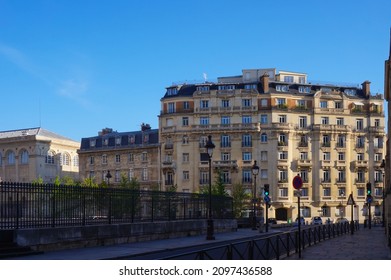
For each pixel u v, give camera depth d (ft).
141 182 325.62
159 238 107.55
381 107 325.21
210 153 110.83
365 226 214.28
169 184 316.60
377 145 323.37
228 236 124.57
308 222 309.22
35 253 69.67
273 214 304.91
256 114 309.83
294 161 310.86
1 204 68.13
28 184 72.59
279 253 65.41
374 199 318.86
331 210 312.91
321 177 312.29
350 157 318.45
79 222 82.99
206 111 311.88
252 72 336.49
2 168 357.00
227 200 151.23
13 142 352.69
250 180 306.96
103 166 343.05
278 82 317.42
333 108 319.06
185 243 97.66
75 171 378.32
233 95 311.68
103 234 87.66
